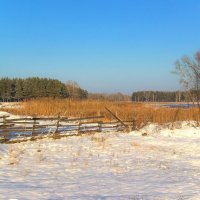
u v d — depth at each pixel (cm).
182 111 3834
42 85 11038
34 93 10944
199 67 4950
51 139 2350
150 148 2211
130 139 2580
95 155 1867
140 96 13012
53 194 1015
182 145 2434
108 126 2945
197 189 1147
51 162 1603
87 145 2175
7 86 11000
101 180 1281
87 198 970
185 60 4950
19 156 1700
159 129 3081
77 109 4016
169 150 2202
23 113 4047
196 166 1709
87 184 1201
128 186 1182
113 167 1560
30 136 2362
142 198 985
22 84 11138
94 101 4459
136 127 3089
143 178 1346
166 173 1473
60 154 1834
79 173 1405
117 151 2036
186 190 1128
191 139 2730
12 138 2262
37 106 4056
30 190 1056
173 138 2762
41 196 980
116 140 2483
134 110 3800
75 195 1012
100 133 2764
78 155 1833
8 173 1334
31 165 1513
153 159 1845
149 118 3509
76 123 3244
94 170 1478
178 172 1507
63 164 1576
